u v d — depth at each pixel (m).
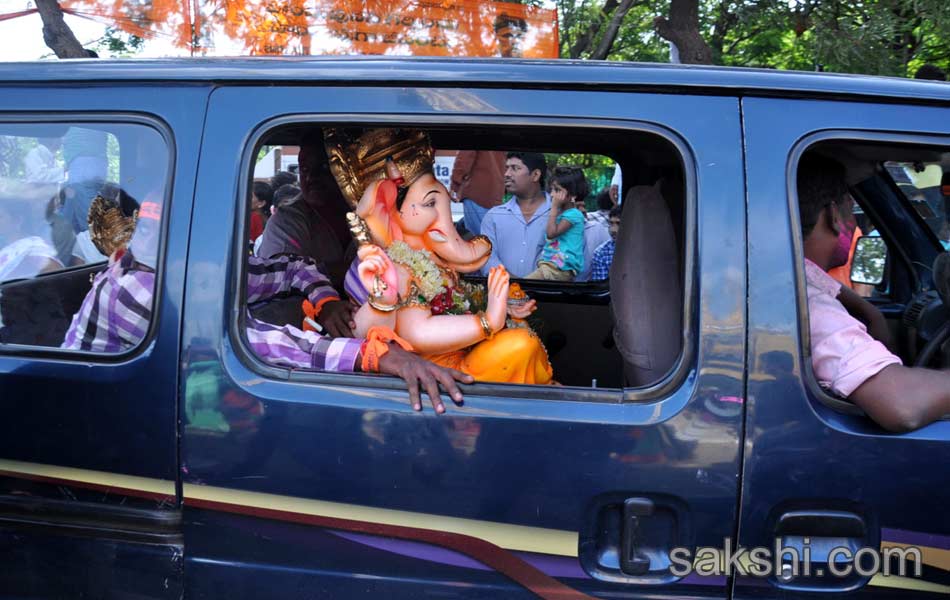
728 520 1.61
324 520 1.66
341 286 2.84
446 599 1.65
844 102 1.67
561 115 1.66
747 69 1.70
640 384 1.92
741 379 1.60
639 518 1.62
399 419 1.64
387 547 1.66
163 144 1.75
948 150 1.71
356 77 1.70
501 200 3.72
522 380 1.92
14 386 1.75
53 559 1.76
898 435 1.61
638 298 1.93
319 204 2.89
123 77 1.77
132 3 3.78
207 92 1.74
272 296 2.32
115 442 1.70
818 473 1.59
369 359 1.70
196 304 1.68
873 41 4.04
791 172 1.64
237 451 1.66
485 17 3.87
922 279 2.77
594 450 1.61
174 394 1.68
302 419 1.65
